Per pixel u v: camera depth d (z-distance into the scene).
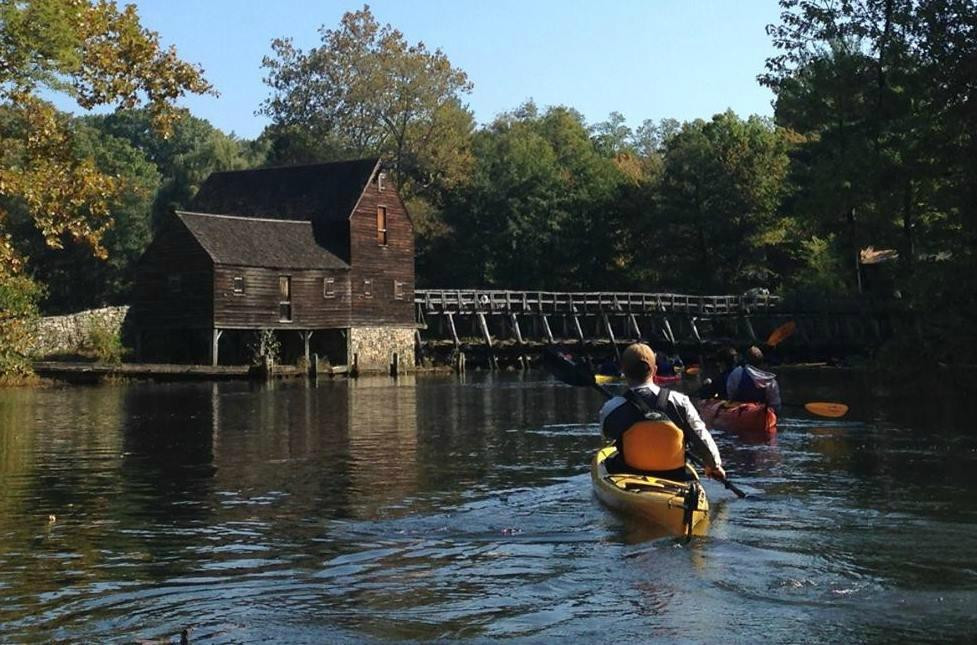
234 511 11.13
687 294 70.25
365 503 11.52
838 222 42.66
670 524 9.34
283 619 6.88
